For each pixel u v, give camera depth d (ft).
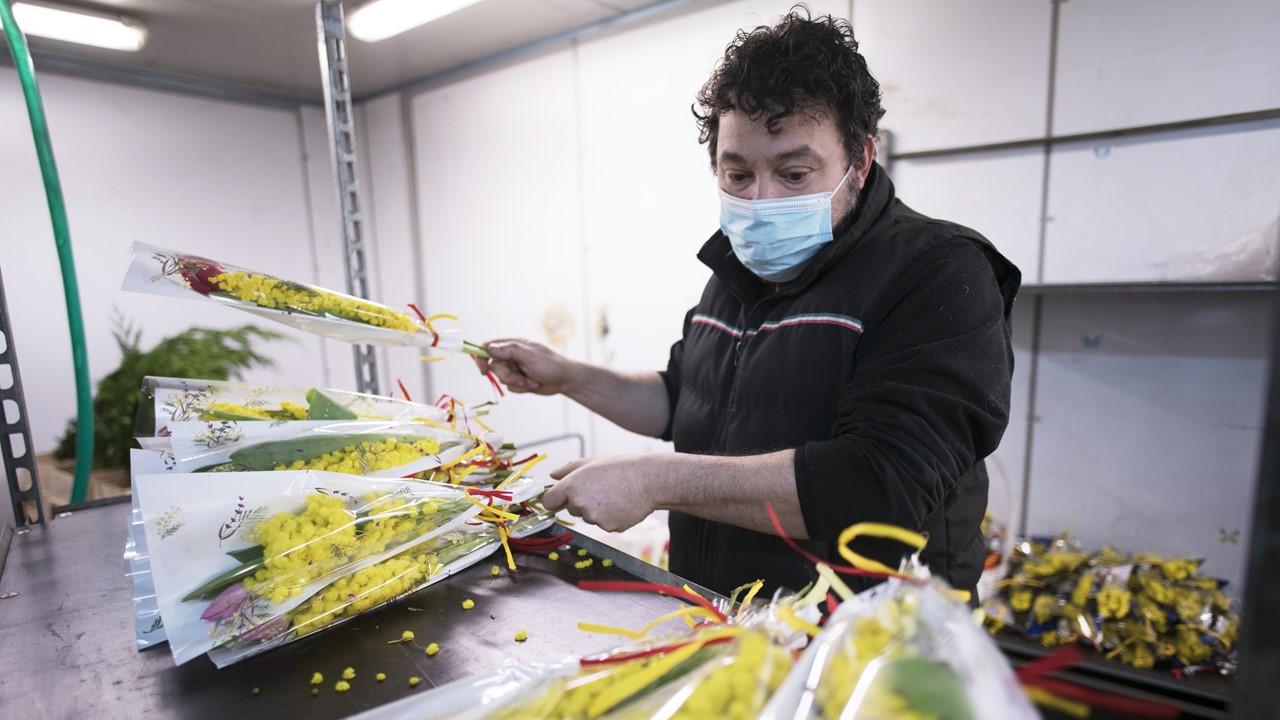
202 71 8.79
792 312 3.07
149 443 2.58
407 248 10.88
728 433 3.24
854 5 6.18
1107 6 5.05
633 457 2.61
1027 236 5.65
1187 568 5.04
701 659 1.55
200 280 2.92
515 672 1.69
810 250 3.05
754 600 2.14
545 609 2.31
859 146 2.92
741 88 2.74
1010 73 5.50
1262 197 4.73
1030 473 6.14
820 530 2.43
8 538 3.11
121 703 1.87
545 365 3.89
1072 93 5.27
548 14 7.54
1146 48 4.95
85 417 4.69
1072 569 5.32
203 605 2.07
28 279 7.91
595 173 8.32
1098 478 5.84
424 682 1.92
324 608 2.19
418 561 2.45
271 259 10.22
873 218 3.03
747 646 1.48
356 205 4.64
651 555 5.51
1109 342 5.66
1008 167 5.65
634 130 7.86
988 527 5.94
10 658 2.11
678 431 3.63
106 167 8.50
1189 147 4.94
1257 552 1.06
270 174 10.11
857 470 2.39
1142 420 5.60
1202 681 4.34
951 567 2.97
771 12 6.59
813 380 2.93
